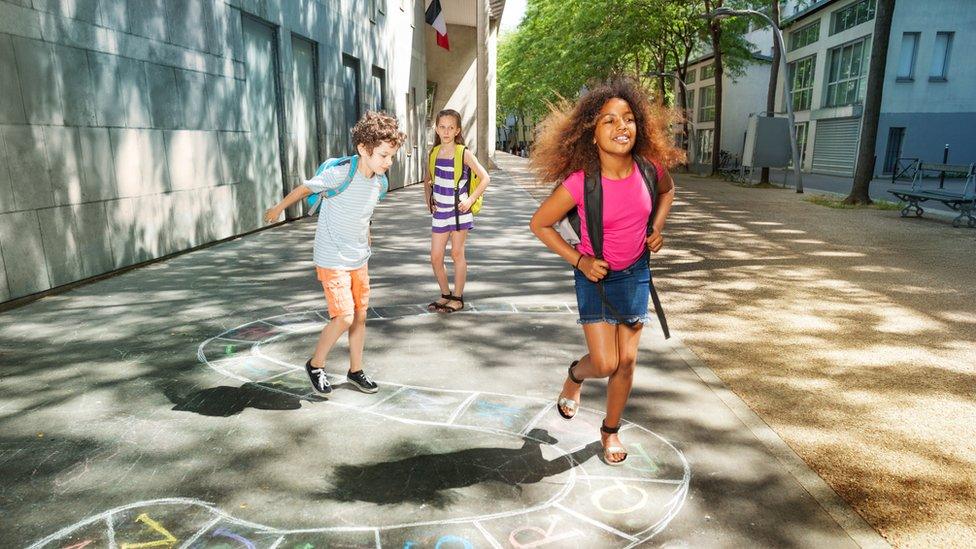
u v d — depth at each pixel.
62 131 6.08
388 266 7.55
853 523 2.57
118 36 6.81
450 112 5.32
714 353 4.63
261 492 2.73
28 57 5.66
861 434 3.36
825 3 32.12
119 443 3.14
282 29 10.80
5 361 4.26
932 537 2.49
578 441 3.25
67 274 6.21
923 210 13.34
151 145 7.45
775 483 2.87
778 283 6.87
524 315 5.50
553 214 2.81
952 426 3.47
